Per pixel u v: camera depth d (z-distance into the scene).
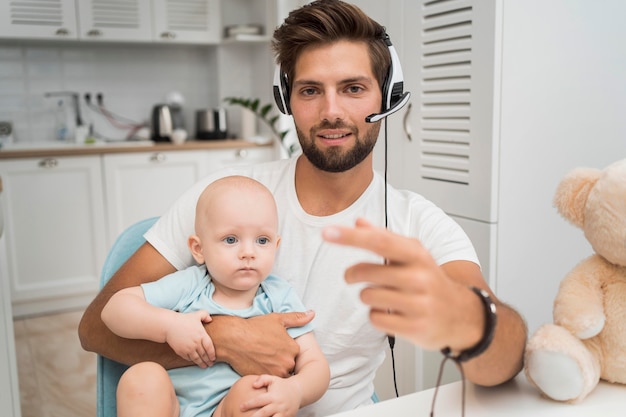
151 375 0.87
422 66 1.83
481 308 0.61
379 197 1.09
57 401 2.30
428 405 0.73
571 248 1.76
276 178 1.14
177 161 3.51
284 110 1.07
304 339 0.97
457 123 1.71
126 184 3.41
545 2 1.61
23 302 3.28
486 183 1.63
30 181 3.20
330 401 1.04
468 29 1.64
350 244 0.51
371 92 0.98
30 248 3.24
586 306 0.76
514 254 1.68
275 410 0.83
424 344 0.56
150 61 4.01
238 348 0.92
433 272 0.53
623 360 0.77
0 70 3.61
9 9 3.29
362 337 1.04
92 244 3.38
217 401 0.92
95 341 0.98
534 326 1.74
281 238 1.08
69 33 3.43
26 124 3.71
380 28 1.00
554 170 1.70
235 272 0.96
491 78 1.58
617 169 0.77
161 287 0.97
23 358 2.72
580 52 1.68
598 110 1.74
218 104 4.11
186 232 1.08
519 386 0.79
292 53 0.99
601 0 1.69
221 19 3.90
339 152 0.98
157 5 3.64
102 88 3.89
